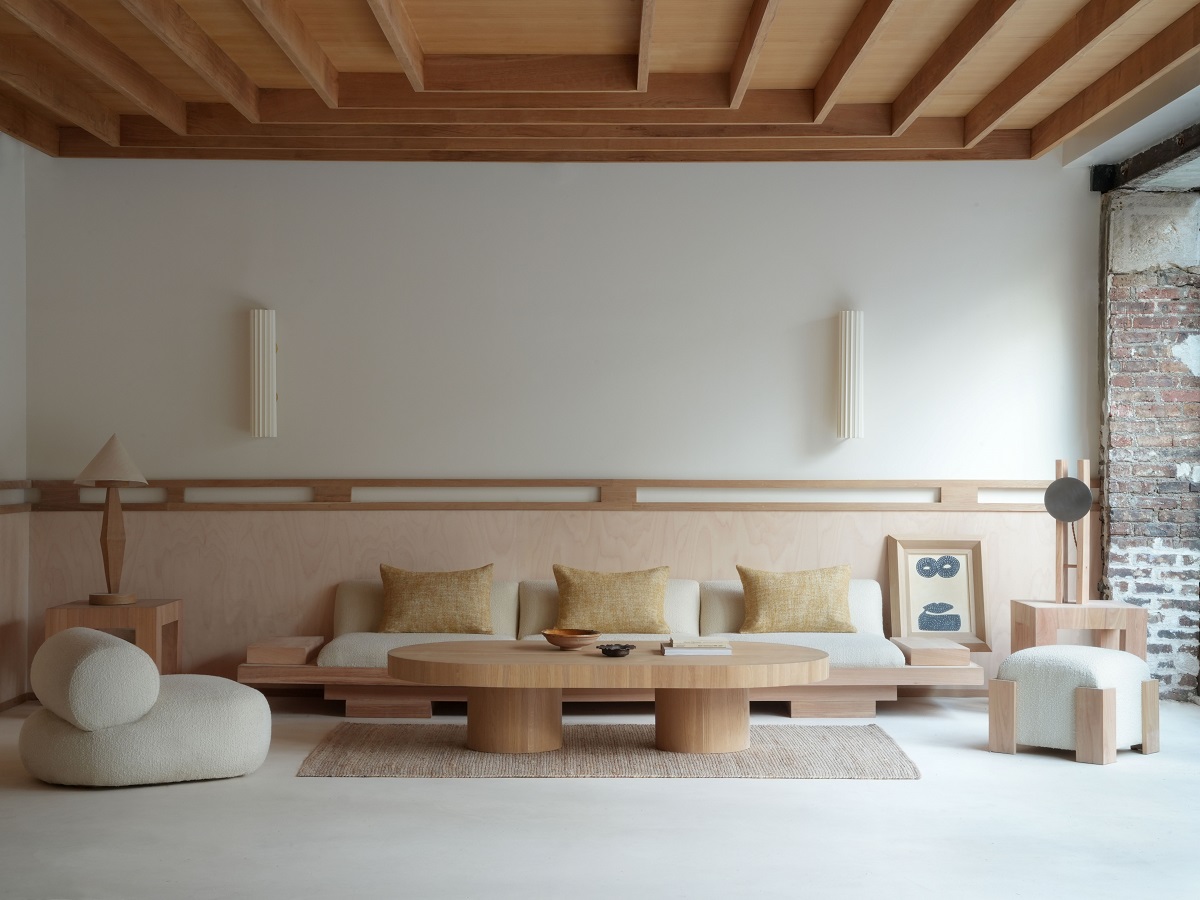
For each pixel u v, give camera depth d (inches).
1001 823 159.6
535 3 184.4
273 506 256.5
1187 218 253.8
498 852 146.4
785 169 260.2
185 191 258.2
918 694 257.4
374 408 258.2
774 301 259.8
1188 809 166.7
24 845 148.3
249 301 258.2
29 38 203.0
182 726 177.3
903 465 259.6
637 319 259.6
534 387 259.3
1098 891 133.5
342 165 259.3
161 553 255.8
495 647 206.8
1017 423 260.1
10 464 250.2
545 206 259.9
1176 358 255.3
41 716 180.1
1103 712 192.5
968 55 190.5
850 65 195.3
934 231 260.2
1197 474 254.8
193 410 257.4
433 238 259.3
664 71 216.2
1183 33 188.4
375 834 153.5
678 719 199.3
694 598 251.8
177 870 139.0
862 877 137.7
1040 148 250.1
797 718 229.8
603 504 257.6
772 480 258.5
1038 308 260.1
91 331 257.3
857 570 259.0
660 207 260.1
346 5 186.9
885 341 260.1
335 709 239.0
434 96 219.5
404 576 245.1
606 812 164.1
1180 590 254.4
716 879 136.9
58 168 257.1
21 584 251.9
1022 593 258.7
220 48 206.4
